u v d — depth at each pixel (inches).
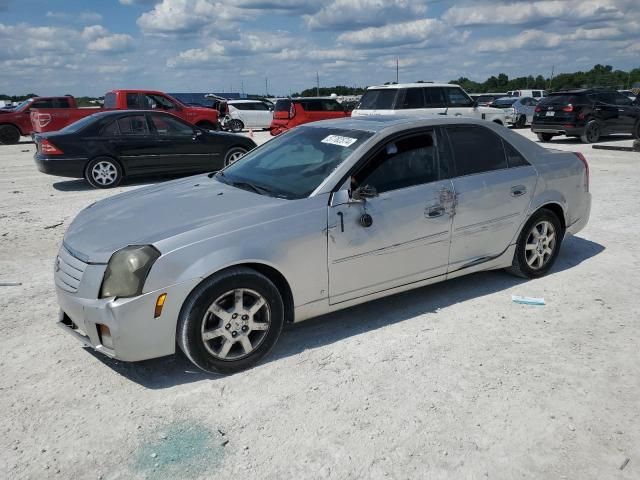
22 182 466.9
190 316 135.4
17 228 297.6
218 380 141.3
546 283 204.8
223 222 142.9
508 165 194.4
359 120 188.9
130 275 131.3
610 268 220.4
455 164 181.0
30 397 134.4
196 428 121.8
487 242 189.8
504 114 679.1
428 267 176.9
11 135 878.4
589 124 686.5
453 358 150.2
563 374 141.6
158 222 148.0
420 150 174.9
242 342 143.7
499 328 167.9
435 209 173.2
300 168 169.9
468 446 114.7
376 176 164.2
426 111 593.3
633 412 125.6
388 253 166.1
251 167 185.6
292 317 155.0
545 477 106.0
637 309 181.0
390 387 136.3
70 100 919.0
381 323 172.9
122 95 724.0
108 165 430.9
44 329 172.4
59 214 332.8
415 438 117.3
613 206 327.9
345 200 156.7
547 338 161.3
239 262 139.7
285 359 151.2
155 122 446.9
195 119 773.3
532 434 118.3
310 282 153.8
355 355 152.6
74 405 131.0
